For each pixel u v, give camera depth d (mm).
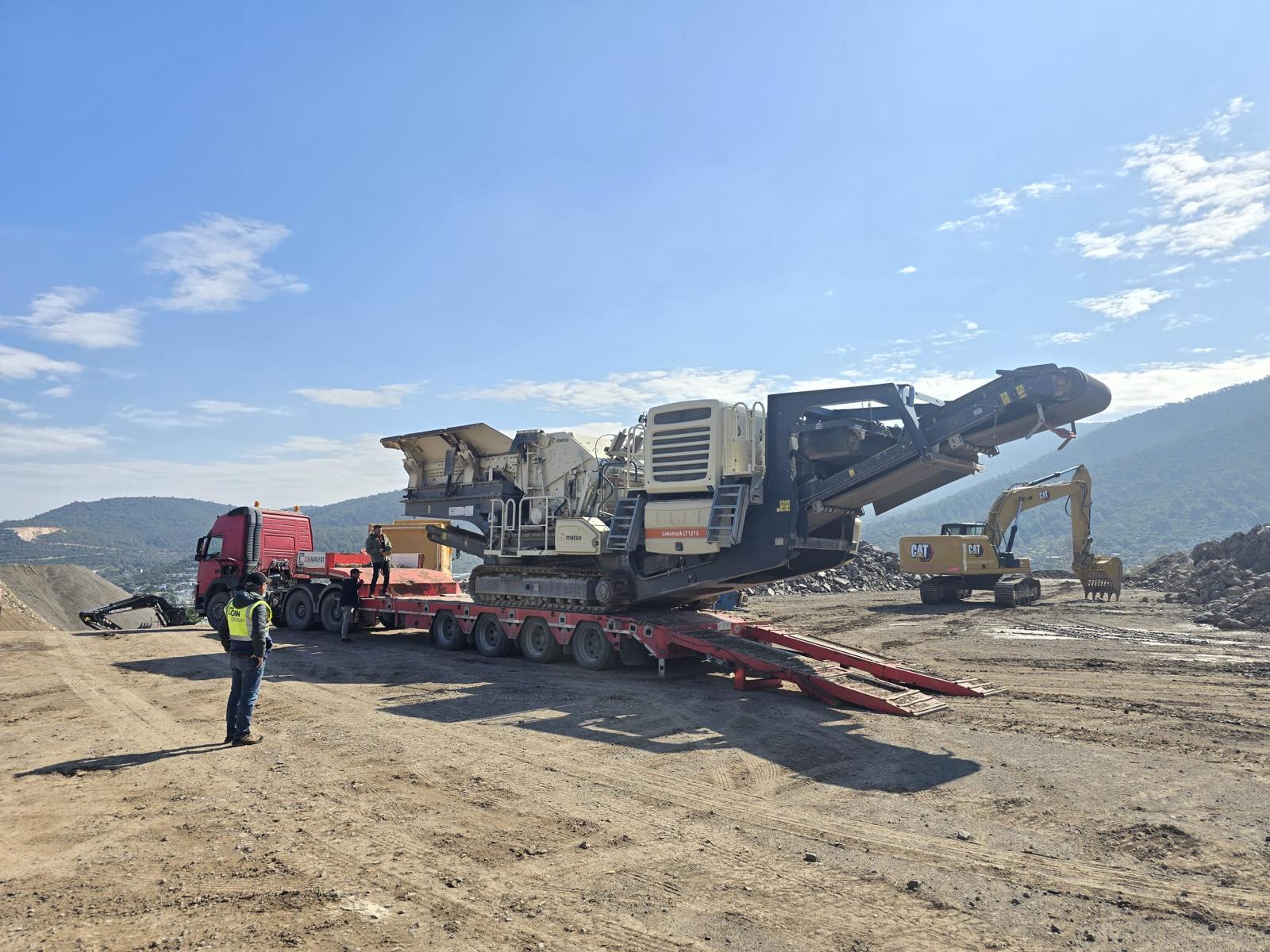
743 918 4738
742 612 26734
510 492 16469
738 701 11281
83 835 6137
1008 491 32156
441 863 5578
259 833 6160
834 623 23688
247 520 20391
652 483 13297
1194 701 11570
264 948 4363
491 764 8109
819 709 10750
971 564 29922
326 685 12523
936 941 4473
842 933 4555
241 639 8961
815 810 6734
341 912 4805
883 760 8305
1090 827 6324
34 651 16844
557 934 4535
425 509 17797
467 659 15406
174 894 5070
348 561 19984
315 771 7859
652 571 13883
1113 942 4469
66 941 4453
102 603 51688
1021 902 4980
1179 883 5277
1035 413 10570
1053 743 9023
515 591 15297
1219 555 38312
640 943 4426
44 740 9195
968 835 6145
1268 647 17703
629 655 13703
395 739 9117
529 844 5934
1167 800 7023
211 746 8859
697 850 5820
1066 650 17500
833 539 13047
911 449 11133
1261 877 5383
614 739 9117
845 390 11805
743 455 12734
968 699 11477
